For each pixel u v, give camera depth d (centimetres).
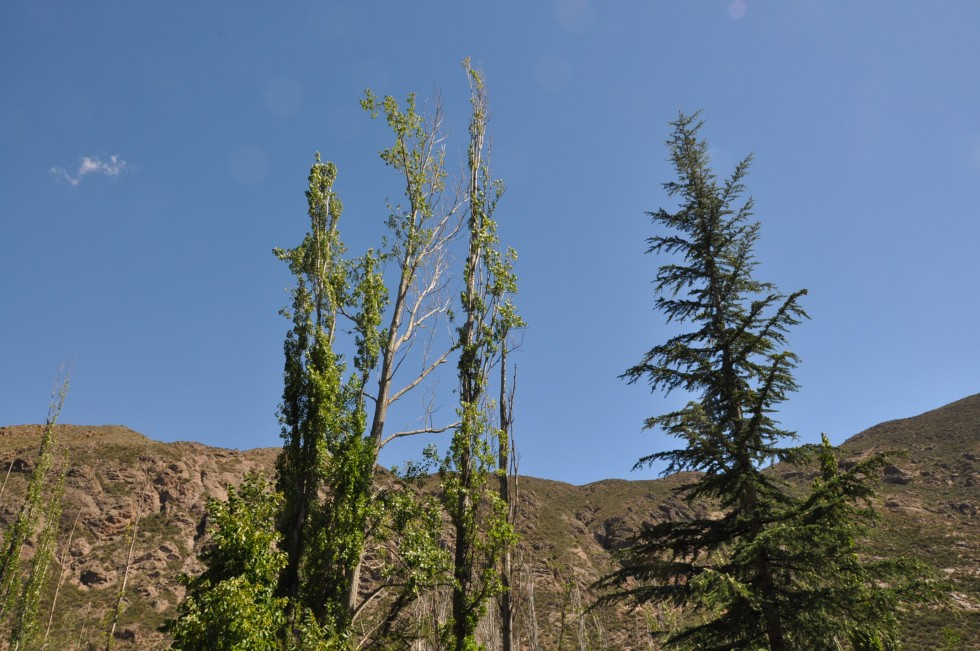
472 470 1864
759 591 1619
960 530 6706
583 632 3872
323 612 1597
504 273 2311
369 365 2045
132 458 9850
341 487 1739
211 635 1222
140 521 8744
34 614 4603
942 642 4119
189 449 10894
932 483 9019
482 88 2697
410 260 2339
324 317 2005
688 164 2216
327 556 1653
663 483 11725
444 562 1692
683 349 1945
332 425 1820
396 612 1716
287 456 1783
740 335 1920
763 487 1708
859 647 1684
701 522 1777
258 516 1513
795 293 1673
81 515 8381
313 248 2094
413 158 2439
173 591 7675
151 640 6612
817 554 1542
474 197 2464
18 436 10925
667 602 1806
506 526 1769
